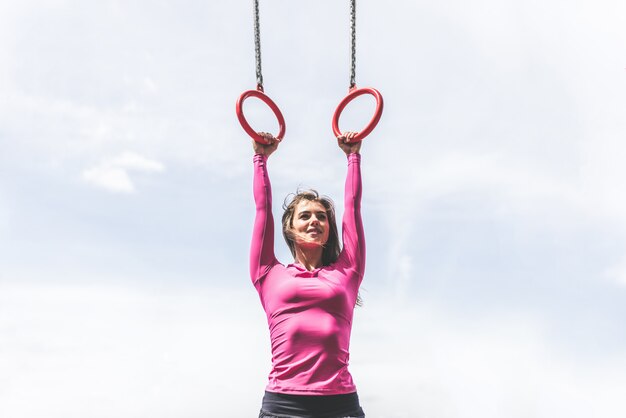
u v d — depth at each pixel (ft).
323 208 12.99
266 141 12.77
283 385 11.10
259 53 13.39
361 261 12.23
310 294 11.49
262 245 12.21
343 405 11.05
